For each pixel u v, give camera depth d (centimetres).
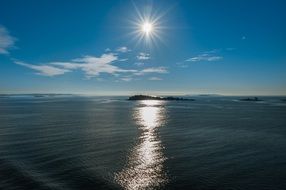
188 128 6250
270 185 2411
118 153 3578
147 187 2367
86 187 2338
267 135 5191
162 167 2938
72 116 9431
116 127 6353
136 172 2756
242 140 4612
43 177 2542
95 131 5631
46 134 5116
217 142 4416
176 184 2434
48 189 2250
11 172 2661
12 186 2302
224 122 7606
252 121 7894
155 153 3597
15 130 5628
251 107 16900
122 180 2520
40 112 11312
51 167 2866
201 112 11988
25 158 3209
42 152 3541
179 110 13525
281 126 6644
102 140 4534
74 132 5444
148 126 6600
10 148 3772
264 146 4078
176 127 6438
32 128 5988
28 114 10150
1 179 2469
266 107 16850
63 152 3569
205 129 6075
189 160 3234
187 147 3994
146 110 13350
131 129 6009
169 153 3600
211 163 3098
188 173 2727
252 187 2362
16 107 15538
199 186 2388
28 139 4522
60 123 7094
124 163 3083
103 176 2616
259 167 2934
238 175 2666
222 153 3603
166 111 12656
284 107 16838
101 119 8381
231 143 4325
